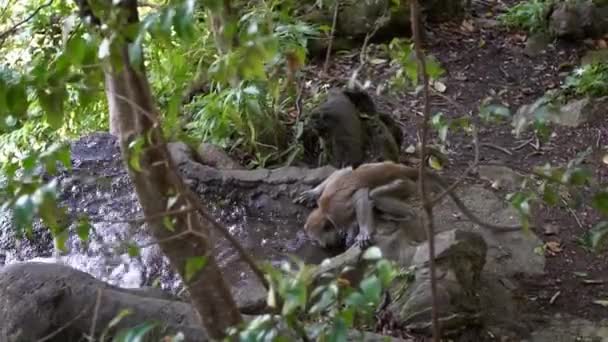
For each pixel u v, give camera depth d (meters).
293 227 6.28
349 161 6.80
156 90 6.70
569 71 9.52
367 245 5.44
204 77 3.23
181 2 2.32
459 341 5.17
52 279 4.49
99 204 6.55
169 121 3.01
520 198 2.93
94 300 4.38
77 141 7.31
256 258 5.83
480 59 9.76
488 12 10.93
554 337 5.39
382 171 5.72
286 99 7.64
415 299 5.07
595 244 3.10
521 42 10.10
